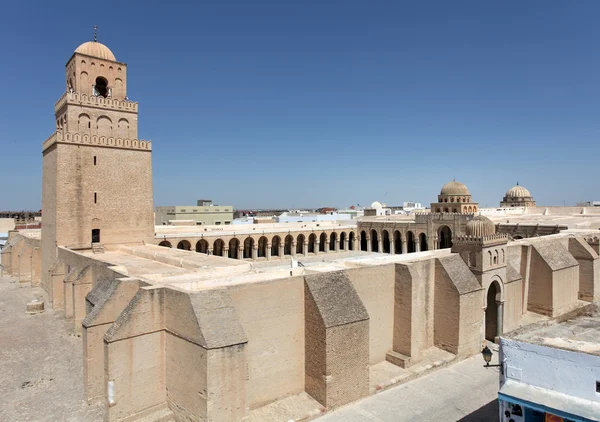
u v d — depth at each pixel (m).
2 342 28.44
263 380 20.05
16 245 52.66
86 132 39.84
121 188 41.16
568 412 12.28
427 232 68.00
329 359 20.08
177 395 18.64
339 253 74.88
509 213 78.12
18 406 20.20
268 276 24.14
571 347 13.40
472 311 27.31
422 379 23.81
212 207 89.56
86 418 19.20
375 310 25.02
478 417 19.70
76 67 40.09
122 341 18.20
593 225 54.69
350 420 19.41
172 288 19.25
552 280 34.19
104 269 27.33
